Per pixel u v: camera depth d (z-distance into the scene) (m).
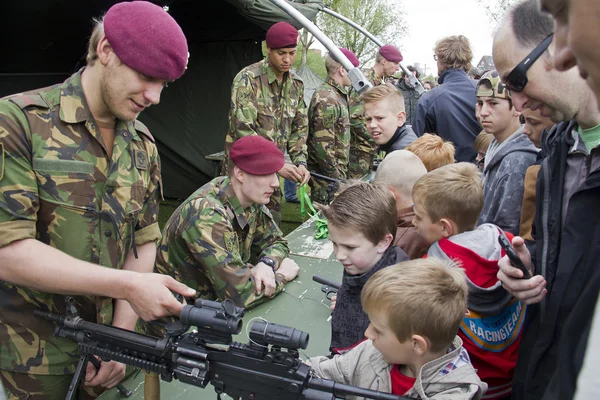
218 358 1.20
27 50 4.76
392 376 1.24
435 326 1.07
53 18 4.39
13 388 1.54
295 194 6.70
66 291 1.39
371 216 1.49
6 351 1.52
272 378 1.14
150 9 1.39
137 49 1.35
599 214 1.15
